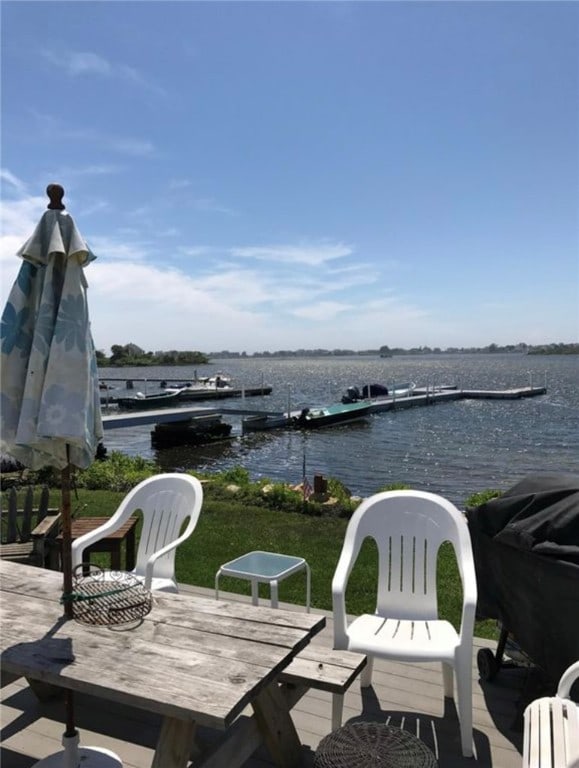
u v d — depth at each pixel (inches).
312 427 936.3
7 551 143.3
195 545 209.3
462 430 909.2
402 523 113.3
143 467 404.2
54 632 71.6
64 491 73.9
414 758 69.2
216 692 57.6
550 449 730.2
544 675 97.2
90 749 83.5
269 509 276.4
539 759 61.6
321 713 98.8
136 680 60.0
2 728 93.1
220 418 871.7
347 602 157.6
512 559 97.7
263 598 155.6
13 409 67.6
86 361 67.2
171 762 63.9
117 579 82.7
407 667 114.8
